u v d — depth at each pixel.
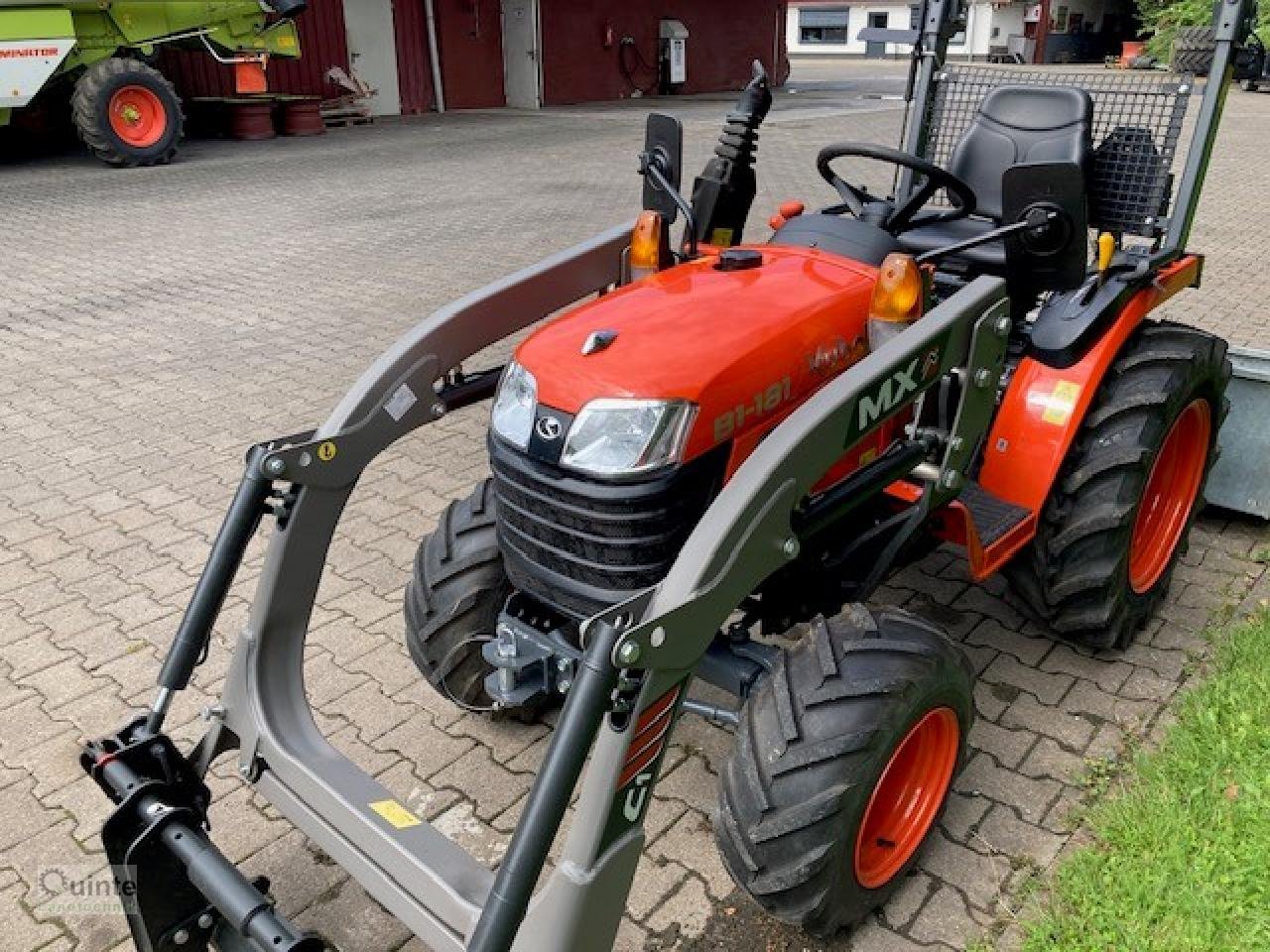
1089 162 3.81
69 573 4.08
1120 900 2.50
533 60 19.84
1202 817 2.72
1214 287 7.47
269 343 6.73
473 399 2.92
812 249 2.95
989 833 2.77
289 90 17.28
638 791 2.01
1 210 10.69
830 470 2.66
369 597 3.92
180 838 2.15
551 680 2.66
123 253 9.02
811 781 2.17
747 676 2.53
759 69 3.17
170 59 15.82
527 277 3.03
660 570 2.37
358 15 17.94
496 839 2.80
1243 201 10.85
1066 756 3.04
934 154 4.31
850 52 41.72
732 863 2.26
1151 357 3.25
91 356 6.54
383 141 15.47
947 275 3.83
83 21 12.37
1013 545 3.05
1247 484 4.16
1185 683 3.34
